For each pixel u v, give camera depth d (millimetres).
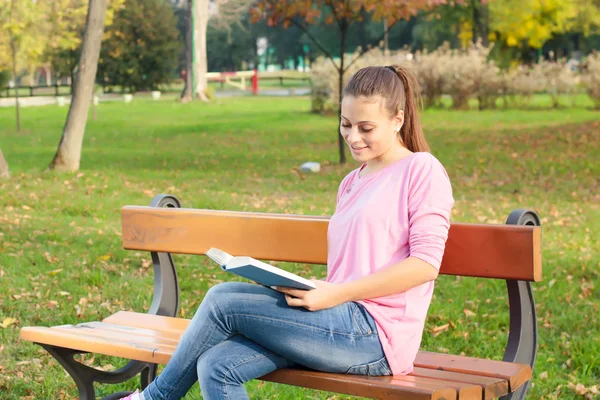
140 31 43000
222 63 77875
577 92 27438
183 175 13391
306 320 2703
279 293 2756
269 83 60562
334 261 2914
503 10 31359
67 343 3275
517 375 2834
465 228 3041
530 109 27141
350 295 2703
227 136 20547
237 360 2725
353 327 2727
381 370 2768
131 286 6086
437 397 2551
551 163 14391
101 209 9734
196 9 38188
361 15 14234
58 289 5957
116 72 42844
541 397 4012
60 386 4145
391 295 2781
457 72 27219
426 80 27406
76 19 28297
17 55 26641
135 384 4191
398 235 2803
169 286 3959
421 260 2713
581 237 8258
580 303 5777
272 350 2770
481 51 28125
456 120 23125
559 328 5215
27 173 12930
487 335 5039
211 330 2756
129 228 3883
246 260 2617
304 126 22688
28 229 8227
